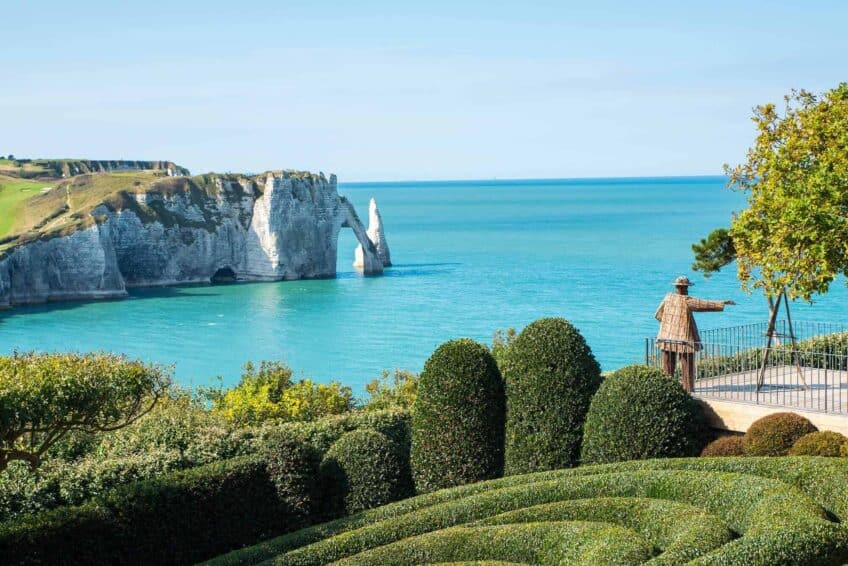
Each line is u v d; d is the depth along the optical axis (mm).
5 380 17625
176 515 20188
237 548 21234
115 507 19219
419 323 105312
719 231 29672
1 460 18125
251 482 21578
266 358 89625
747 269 26391
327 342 97188
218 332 111250
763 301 95375
